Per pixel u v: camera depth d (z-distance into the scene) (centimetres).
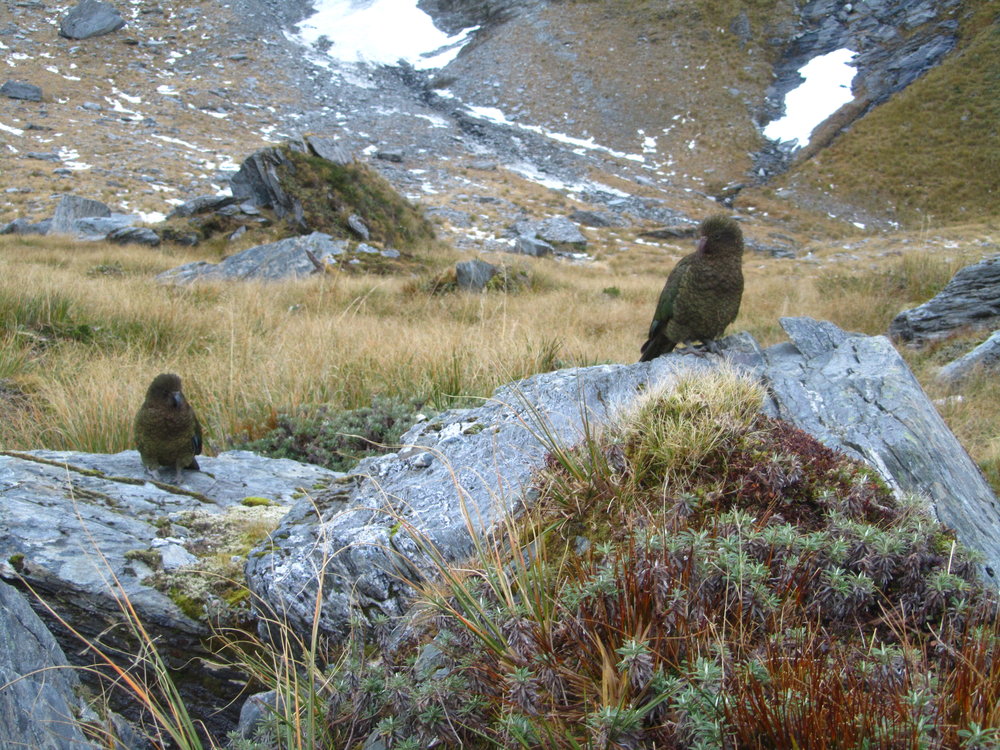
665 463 294
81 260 2200
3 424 682
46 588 340
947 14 6588
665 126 6203
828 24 6956
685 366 383
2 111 5100
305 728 259
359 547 318
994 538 343
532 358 781
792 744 180
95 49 6625
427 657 261
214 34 7244
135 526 391
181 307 1220
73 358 918
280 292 1631
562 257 3578
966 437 684
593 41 7231
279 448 629
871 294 1592
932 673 203
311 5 8419
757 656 204
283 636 307
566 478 307
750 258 3653
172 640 340
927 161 5269
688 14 7319
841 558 235
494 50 7331
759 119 6191
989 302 1144
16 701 241
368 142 5728
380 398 693
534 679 209
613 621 225
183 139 5122
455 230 3925
